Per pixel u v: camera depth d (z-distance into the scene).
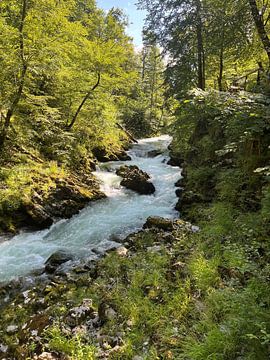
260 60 10.82
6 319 5.36
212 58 15.90
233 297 3.88
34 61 11.37
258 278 4.17
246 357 3.07
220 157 9.68
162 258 6.45
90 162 15.14
